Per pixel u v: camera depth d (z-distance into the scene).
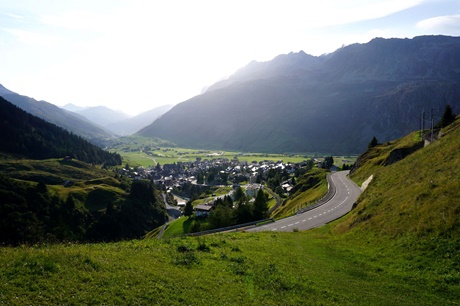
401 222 33.34
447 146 47.00
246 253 28.98
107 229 147.25
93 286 15.52
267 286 20.61
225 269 22.62
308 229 56.44
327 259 30.97
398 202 38.47
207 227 95.50
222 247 30.42
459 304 20.22
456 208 28.44
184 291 17.28
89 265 17.83
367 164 118.38
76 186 199.88
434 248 26.73
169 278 18.48
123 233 150.38
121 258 20.55
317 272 25.84
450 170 36.88
